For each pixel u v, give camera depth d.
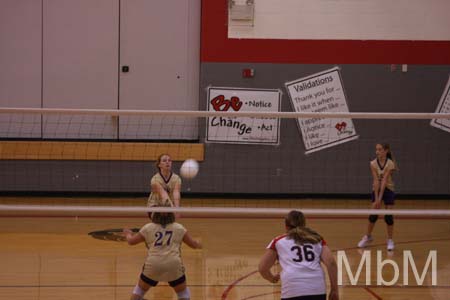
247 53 18.98
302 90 19.16
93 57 19.02
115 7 18.92
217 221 15.59
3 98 18.97
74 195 18.95
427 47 19.27
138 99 19.12
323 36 19.12
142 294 8.19
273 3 18.95
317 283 6.71
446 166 19.33
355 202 18.70
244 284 9.96
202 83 18.97
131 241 8.23
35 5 18.88
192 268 10.95
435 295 9.57
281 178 19.22
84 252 12.11
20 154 18.67
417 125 19.33
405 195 19.30
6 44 18.91
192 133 19.22
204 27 18.84
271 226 15.02
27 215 16.09
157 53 19.08
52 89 19.03
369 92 19.28
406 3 19.16
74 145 18.73
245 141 19.08
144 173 18.98
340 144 19.27
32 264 11.13
